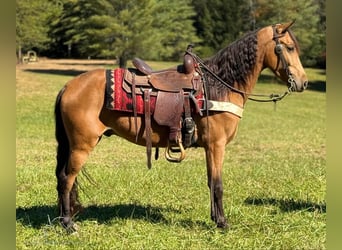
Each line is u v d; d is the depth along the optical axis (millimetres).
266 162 10805
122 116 5398
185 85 5418
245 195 7383
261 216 6105
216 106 5375
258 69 5594
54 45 52906
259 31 5594
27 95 24719
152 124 5422
